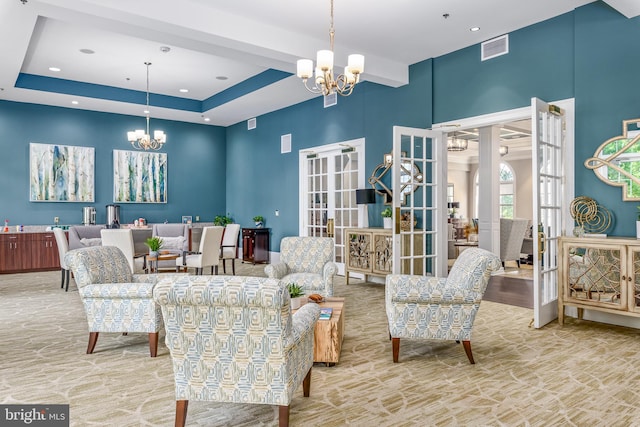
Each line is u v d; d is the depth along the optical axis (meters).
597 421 2.35
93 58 6.68
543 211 4.46
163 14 4.25
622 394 2.70
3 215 8.16
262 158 9.61
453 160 13.92
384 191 6.80
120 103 8.45
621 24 4.33
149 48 6.25
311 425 2.29
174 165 10.10
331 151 7.89
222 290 1.94
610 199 4.43
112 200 9.26
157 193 9.82
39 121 8.47
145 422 2.32
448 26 5.09
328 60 3.63
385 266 6.13
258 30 4.93
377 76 6.05
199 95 9.01
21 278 7.34
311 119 8.24
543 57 4.95
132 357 3.38
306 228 8.50
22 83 7.39
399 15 4.79
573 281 4.29
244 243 9.49
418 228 6.04
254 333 2.02
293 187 8.73
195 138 10.44
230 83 8.13
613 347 3.62
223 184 10.86
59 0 3.80
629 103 4.29
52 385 2.83
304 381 2.62
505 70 5.29
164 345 3.69
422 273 5.87
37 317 4.66
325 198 8.03
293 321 2.34
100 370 3.10
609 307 4.03
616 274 4.05
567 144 4.73
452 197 14.15
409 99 6.40
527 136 10.59
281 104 8.66
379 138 6.88
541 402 2.58
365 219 7.08
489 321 4.47
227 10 4.64
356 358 3.35
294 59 5.40
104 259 3.68
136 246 7.32
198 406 2.54
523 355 3.42
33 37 5.81
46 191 8.51
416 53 5.95
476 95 5.59
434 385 2.83
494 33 5.29
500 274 7.60
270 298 1.91
